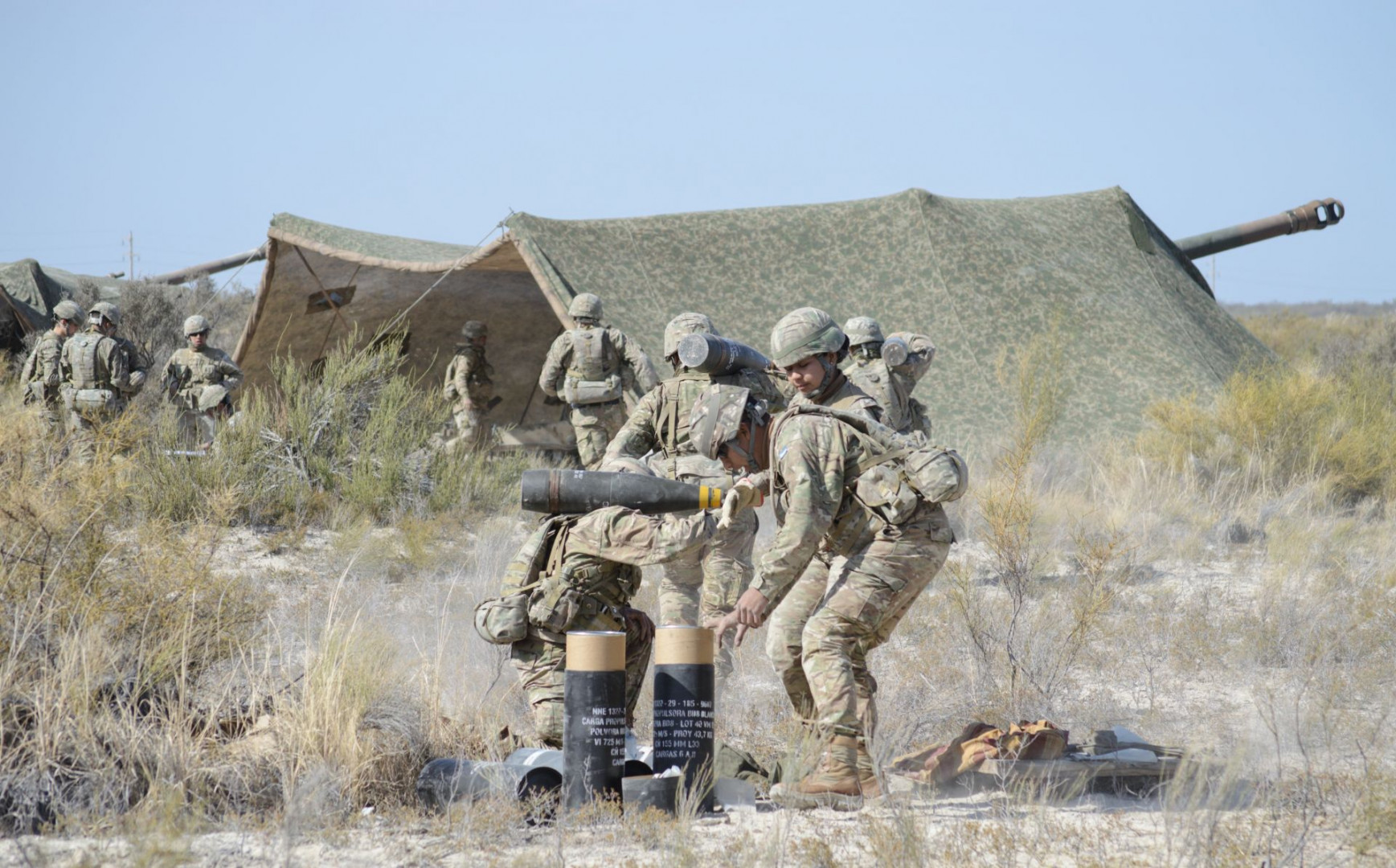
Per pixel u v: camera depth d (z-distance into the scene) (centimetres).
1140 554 3672
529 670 1809
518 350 6612
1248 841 1430
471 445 5441
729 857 1409
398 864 1409
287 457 4488
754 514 2436
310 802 1512
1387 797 1521
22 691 1647
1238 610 2978
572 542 1767
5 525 1969
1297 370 5472
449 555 3803
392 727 1808
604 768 1612
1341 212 7375
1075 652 2441
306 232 5684
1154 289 6000
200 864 1366
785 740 1967
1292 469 4600
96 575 1950
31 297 8719
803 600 1777
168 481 3941
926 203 5722
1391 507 4394
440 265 5400
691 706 1669
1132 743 1891
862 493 1694
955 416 5091
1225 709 2170
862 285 5597
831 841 1501
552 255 5259
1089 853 1446
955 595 2516
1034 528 3691
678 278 5503
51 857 1359
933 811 1650
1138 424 5053
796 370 1772
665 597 2450
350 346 5406
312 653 2019
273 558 3616
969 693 2272
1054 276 5647
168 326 8681
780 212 5850
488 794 1631
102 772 1541
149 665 1817
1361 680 2262
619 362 4494
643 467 1884
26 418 2423
